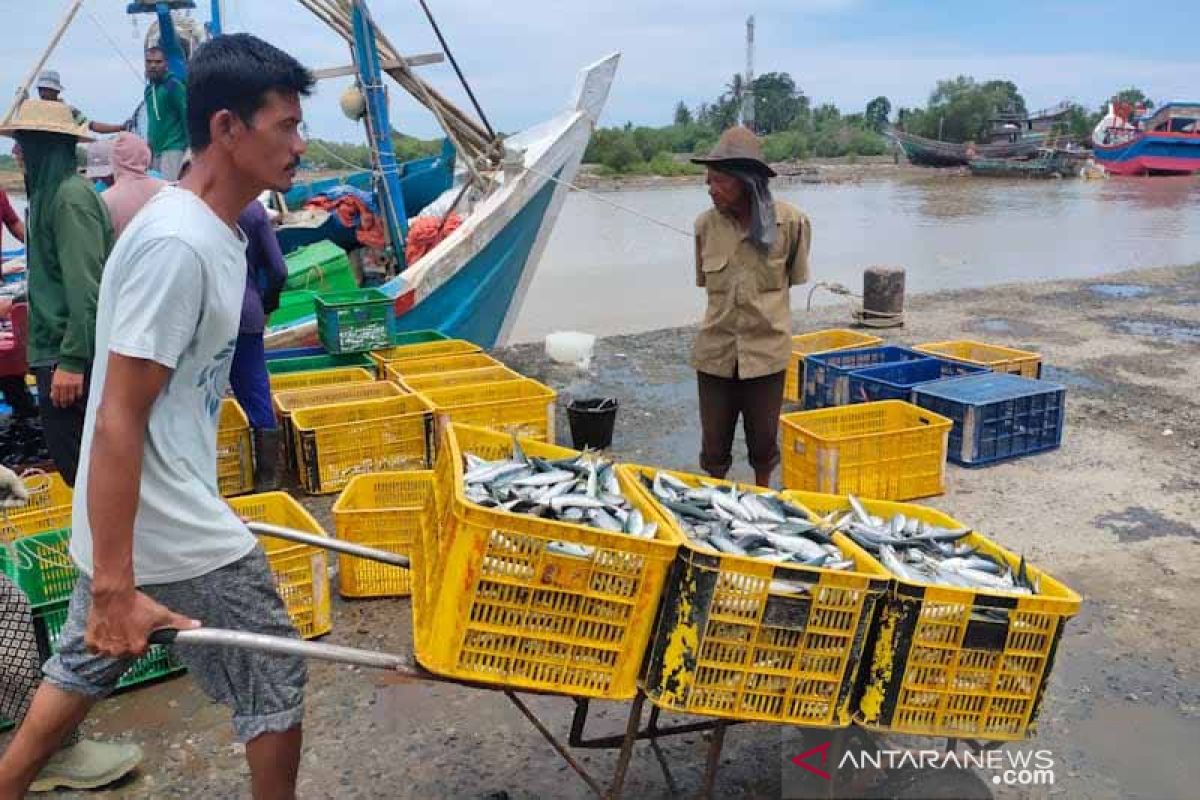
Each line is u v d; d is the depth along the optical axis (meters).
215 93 2.25
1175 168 61.97
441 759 3.38
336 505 4.52
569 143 9.53
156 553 2.38
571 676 2.52
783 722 2.57
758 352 4.71
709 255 4.75
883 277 10.59
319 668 3.97
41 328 4.15
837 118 115.38
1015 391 6.47
